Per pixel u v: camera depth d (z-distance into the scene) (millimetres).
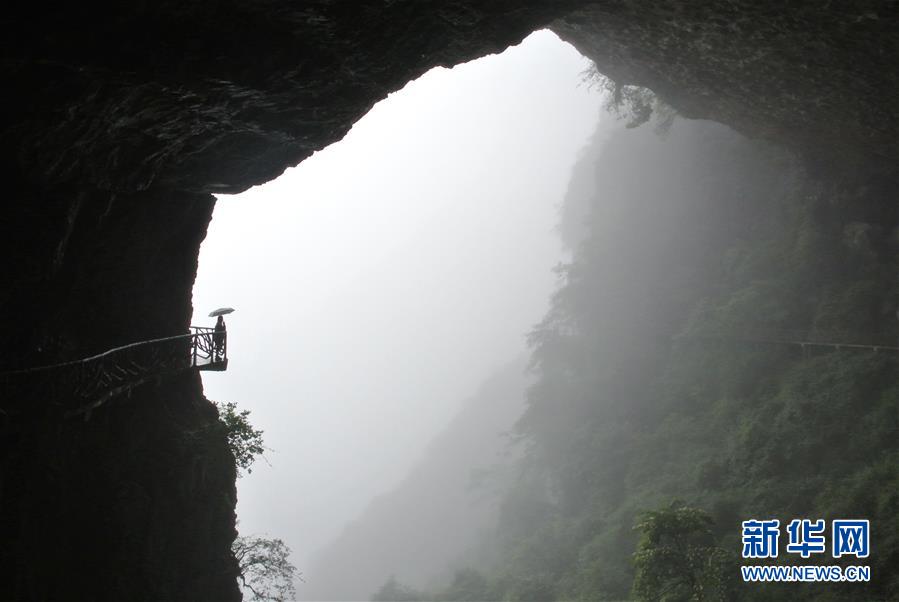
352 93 12891
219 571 14219
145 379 12773
